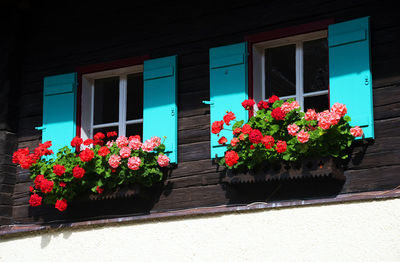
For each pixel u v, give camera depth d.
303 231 5.90
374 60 6.35
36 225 7.61
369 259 5.61
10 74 8.09
